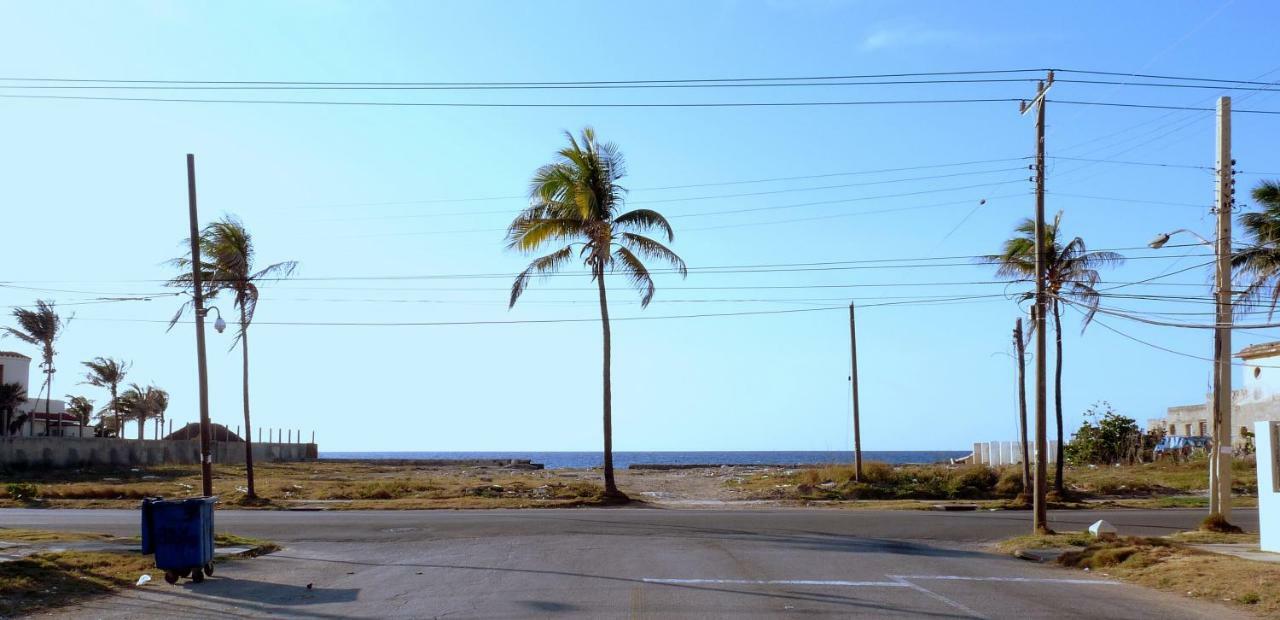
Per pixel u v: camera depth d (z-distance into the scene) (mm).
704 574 15734
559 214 36062
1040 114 24266
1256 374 50188
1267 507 19047
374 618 11922
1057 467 38594
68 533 21438
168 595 13719
